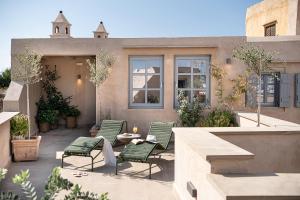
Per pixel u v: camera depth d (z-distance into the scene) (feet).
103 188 19.61
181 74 35.65
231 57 34.42
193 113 33.35
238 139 17.34
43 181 20.83
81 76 43.91
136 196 18.25
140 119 35.35
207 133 16.66
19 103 32.63
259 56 25.85
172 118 35.22
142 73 35.81
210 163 11.28
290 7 44.14
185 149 15.92
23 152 26.07
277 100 35.29
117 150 30.53
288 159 17.49
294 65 35.24
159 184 20.44
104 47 35.09
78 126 44.19
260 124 23.99
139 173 22.89
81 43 35.06
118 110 35.40
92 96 44.29
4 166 23.45
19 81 34.71
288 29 44.70
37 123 39.75
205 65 35.45
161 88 35.73
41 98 41.75
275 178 10.14
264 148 17.42
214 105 34.73
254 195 8.52
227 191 8.84
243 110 34.58
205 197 12.03
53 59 43.24
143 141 24.03
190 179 14.79
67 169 23.84
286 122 22.48
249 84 34.09
